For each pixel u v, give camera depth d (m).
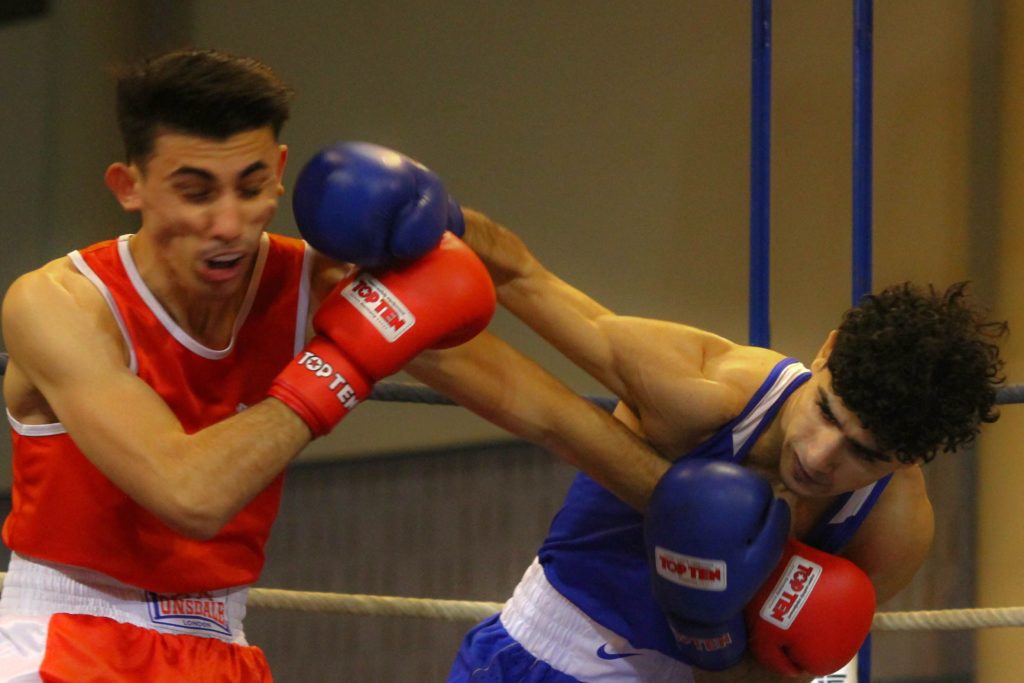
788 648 5.34
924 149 13.38
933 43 13.39
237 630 5.10
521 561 14.41
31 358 4.48
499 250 5.49
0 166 15.92
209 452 4.30
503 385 5.27
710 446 5.41
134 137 4.32
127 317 4.63
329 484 15.55
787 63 14.06
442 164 15.72
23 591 4.80
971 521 12.73
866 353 4.84
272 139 4.43
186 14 16.20
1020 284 12.64
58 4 15.78
